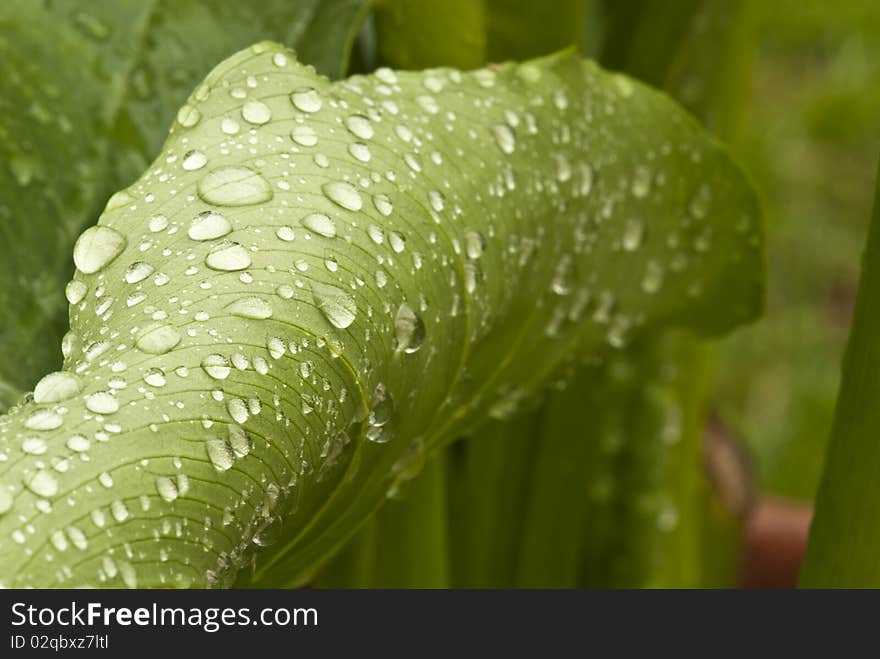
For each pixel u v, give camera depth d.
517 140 0.41
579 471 0.50
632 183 0.43
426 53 0.45
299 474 0.38
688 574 0.56
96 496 0.37
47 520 0.36
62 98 0.42
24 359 0.41
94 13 0.42
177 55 0.43
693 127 0.44
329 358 0.38
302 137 0.39
